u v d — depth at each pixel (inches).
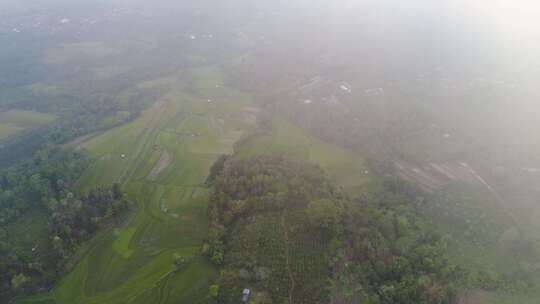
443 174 5007.4
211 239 3772.1
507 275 3681.1
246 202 3986.2
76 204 4284.0
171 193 4729.3
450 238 4052.7
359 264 3496.6
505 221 4296.3
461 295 3417.8
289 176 4426.7
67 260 3816.4
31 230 4259.4
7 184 4916.3
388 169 5068.9
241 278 3363.7
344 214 3900.1
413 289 3255.4
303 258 3508.9
